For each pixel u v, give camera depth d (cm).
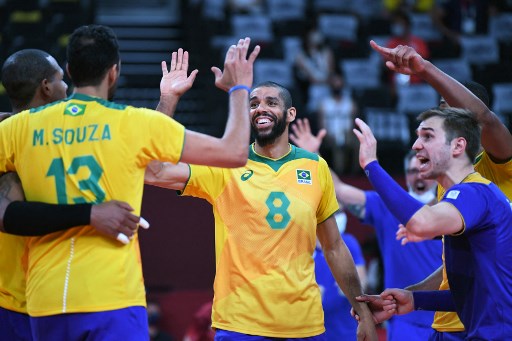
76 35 1200
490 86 4353
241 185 1450
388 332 2233
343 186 2112
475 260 1261
